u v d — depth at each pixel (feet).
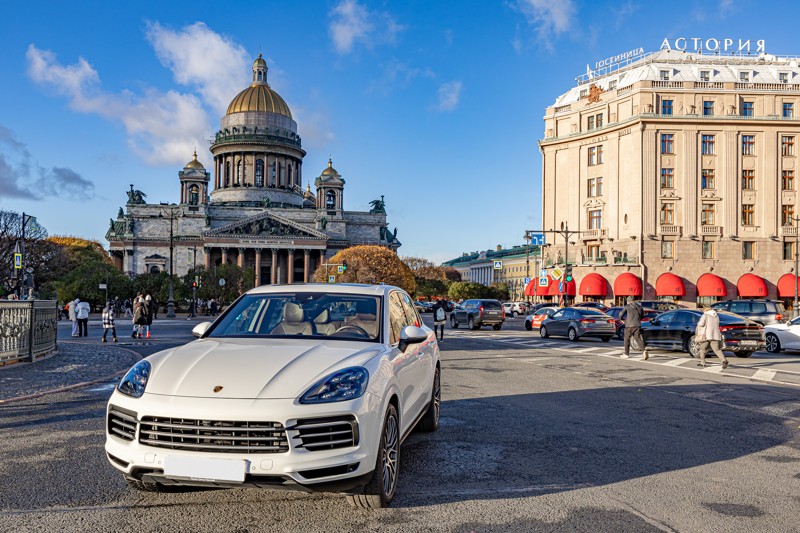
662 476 20.58
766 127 190.60
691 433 27.30
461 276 584.81
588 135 207.00
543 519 16.44
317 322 20.70
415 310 27.17
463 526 15.89
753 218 191.72
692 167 189.57
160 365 16.87
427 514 16.74
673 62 204.13
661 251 189.37
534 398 36.78
